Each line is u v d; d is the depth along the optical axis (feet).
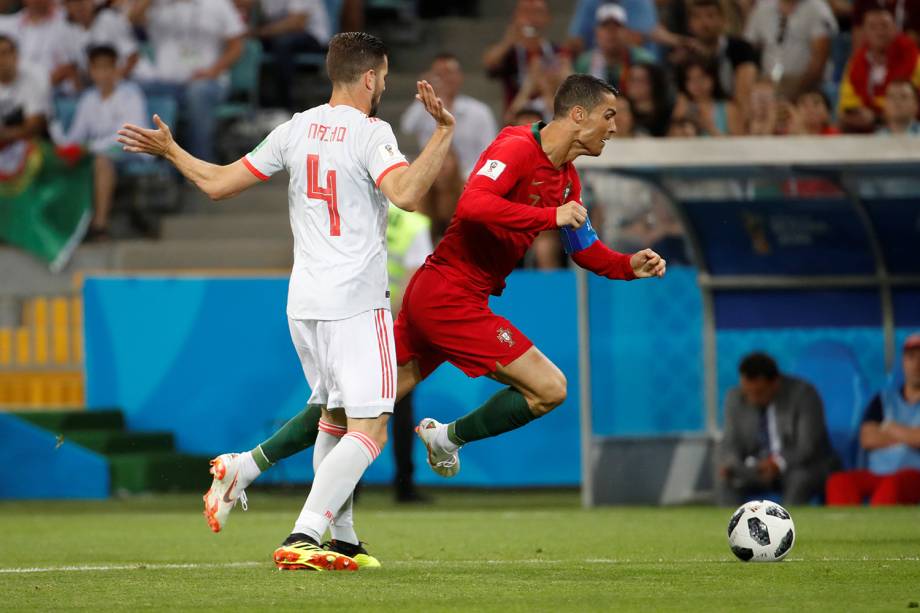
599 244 71.82
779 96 162.50
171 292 155.02
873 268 136.98
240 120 186.70
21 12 195.83
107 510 131.54
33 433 149.07
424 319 71.82
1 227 178.09
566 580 64.28
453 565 73.41
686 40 173.47
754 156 123.13
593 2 175.73
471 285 71.56
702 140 123.54
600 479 131.54
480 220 67.87
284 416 153.58
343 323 65.98
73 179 178.19
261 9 192.85
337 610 53.57
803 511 119.96
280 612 53.21
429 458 75.36
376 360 66.18
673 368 136.98
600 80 70.59
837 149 121.90
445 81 171.63
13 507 136.98
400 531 102.89
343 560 67.26
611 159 124.67
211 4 184.85
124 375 155.84
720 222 136.56
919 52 157.17
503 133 71.36
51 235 177.27
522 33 175.83
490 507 132.16
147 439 152.15
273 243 175.42
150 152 68.80
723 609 53.26
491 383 148.15
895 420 131.03
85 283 156.46
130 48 187.11
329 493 66.54
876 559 74.49
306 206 67.05
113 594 59.72
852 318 138.21
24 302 165.68
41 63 188.85
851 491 128.16
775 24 170.40
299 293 66.85
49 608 55.16
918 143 121.29
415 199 64.54
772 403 130.52
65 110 187.01
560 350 148.87
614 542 91.71
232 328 154.20
